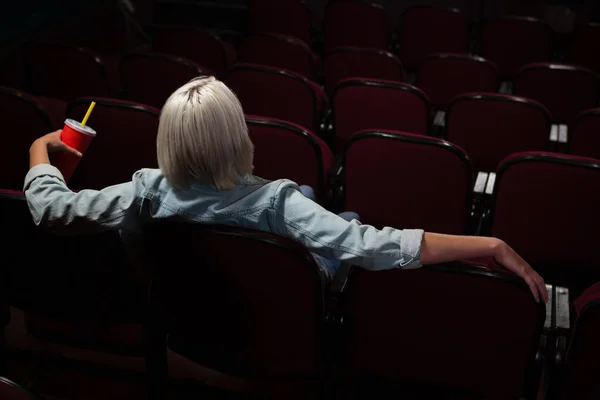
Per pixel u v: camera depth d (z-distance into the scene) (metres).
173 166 1.63
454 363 1.89
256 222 1.69
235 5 7.57
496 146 3.62
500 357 1.82
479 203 2.96
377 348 1.95
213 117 1.58
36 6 5.75
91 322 2.10
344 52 4.76
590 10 7.56
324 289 1.93
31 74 4.53
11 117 2.96
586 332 1.67
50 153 1.95
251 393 2.46
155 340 2.07
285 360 1.94
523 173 2.52
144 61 4.09
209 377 2.54
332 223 1.64
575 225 2.57
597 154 3.49
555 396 1.85
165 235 1.73
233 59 5.68
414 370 1.95
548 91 4.71
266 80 3.88
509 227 2.68
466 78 4.74
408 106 3.61
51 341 2.26
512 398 1.89
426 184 2.75
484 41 6.22
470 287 1.69
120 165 3.01
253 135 2.86
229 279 1.78
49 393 2.40
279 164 2.93
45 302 2.08
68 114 2.93
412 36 6.26
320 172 2.91
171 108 1.60
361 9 6.12
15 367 2.46
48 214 1.73
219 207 1.68
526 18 6.11
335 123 3.85
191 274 1.81
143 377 2.28
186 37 5.23
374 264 1.64
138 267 1.93
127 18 7.15
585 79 4.57
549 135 3.53
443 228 2.87
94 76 4.37
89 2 6.53
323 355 1.94
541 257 2.72
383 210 2.90
